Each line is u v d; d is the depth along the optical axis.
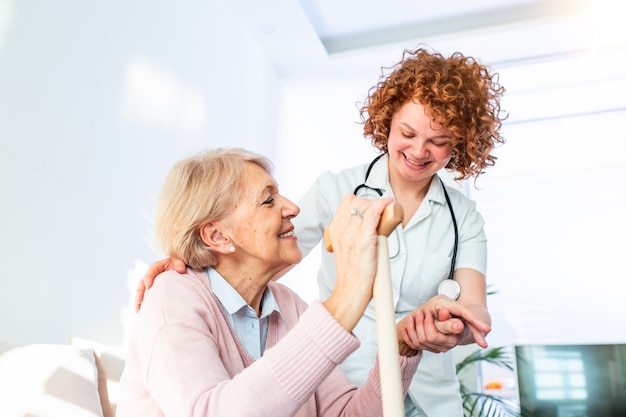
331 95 4.59
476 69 1.35
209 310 0.97
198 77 3.14
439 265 1.38
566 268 4.21
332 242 0.76
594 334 4.07
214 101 3.30
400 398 0.62
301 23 3.75
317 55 4.10
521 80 4.32
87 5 2.25
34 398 1.31
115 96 2.38
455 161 1.43
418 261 1.38
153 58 2.70
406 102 1.30
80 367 1.49
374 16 4.07
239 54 3.72
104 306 2.17
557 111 4.43
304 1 3.92
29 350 1.42
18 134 1.84
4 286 1.73
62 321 1.95
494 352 3.26
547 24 3.79
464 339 1.22
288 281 3.89
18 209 1.81
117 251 2.28
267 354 0.73
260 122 3.95
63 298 1.96
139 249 2.43
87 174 2.15
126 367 0.96
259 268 1.05
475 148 1.35
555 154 4.41
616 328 4.05
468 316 0.98
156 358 0.85
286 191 4.24
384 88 1.35
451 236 1.41
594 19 3.72
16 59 1.87
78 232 2.07
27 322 1.80
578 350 3.06
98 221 2.18
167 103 2.79
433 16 4.05
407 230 1.40
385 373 0.64
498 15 4.00
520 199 4.39
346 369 1.34
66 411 1.35
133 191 2.44
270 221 1.03
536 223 4.32
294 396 0.71
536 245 4.29
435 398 1.33
